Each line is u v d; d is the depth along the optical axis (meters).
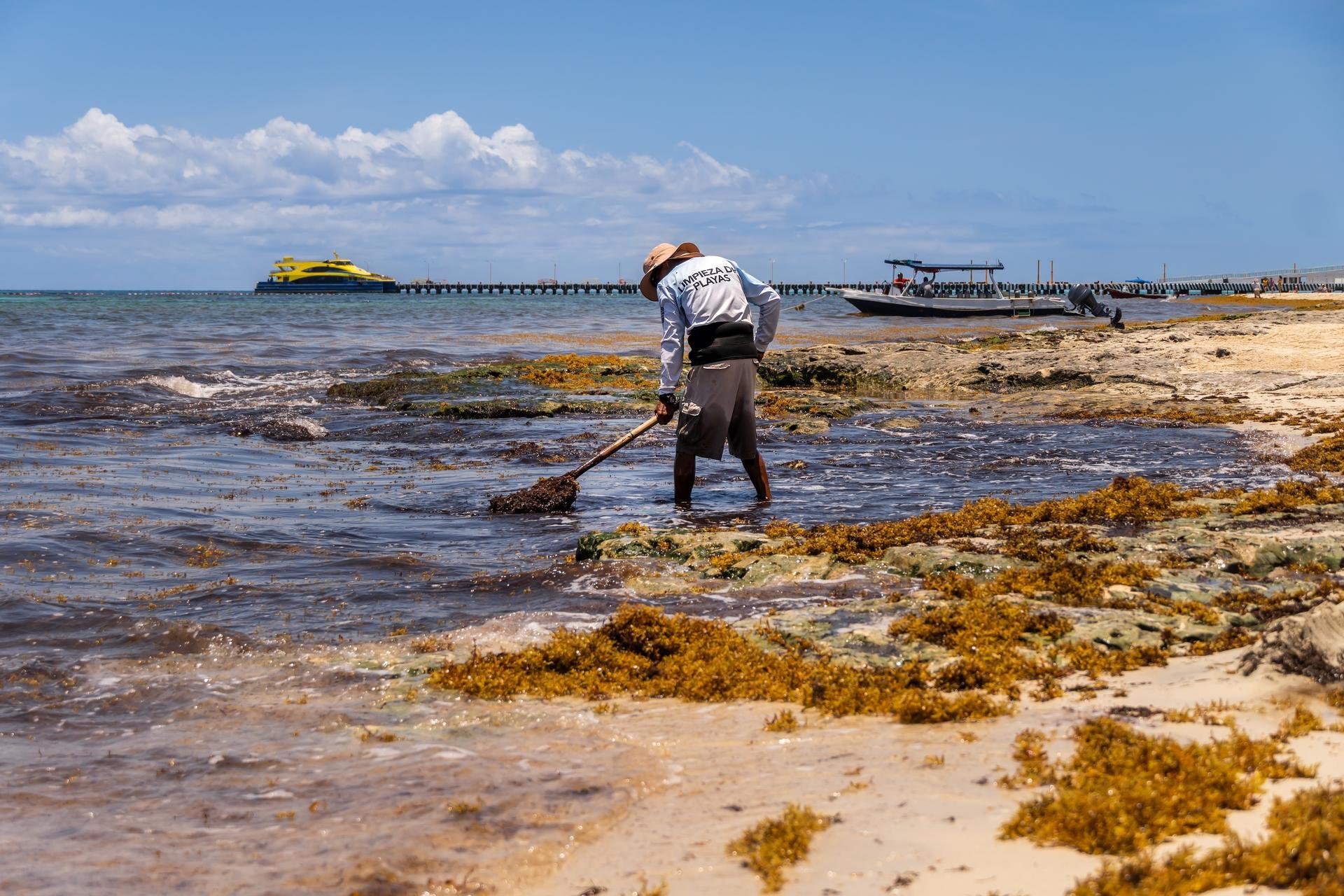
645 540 7.48
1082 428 14.88
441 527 8.84
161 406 18.69
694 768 3.86
